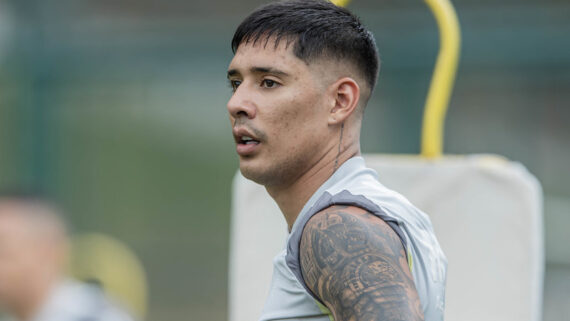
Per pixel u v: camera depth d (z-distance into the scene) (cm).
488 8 2323
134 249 2603
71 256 2400
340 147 628
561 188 2291
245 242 985
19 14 2530
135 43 2552
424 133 959
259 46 615
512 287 915
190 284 2612
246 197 992
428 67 2344
